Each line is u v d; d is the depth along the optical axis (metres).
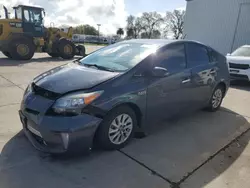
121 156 2.78
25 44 11.66
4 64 9.59
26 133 2.78
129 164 2.63
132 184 2.31
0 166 2.46
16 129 3.33
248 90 6.93
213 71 4.24
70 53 13.37
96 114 2.55
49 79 2.87
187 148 3.08
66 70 3.13
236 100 5.68
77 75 2.88
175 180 2.41
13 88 5.62
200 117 4.28
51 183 2.25
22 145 2.89
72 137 2.43
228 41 17.66
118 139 2.89
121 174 2.45
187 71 3.62
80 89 2.55
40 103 2.57
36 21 12.52
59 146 2.46
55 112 2.45
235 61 7.48
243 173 2.60
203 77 3.97
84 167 2.53
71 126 2.40
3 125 3.45
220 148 3.14
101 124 2.65
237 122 4.13
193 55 3.88
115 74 2.83
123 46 3.65
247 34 16.50
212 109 4.56
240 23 16.80
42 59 12.52
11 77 6.82
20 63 10.23
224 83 4.64
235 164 2.78
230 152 3.06
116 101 2.68
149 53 3.19
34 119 2.54
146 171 2.53
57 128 2.39
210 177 2.50
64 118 2.42
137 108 2.97
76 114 2.45
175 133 3.52
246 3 16.31
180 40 3.74
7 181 2.24
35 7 12.33
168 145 3.13
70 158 2.67
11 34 11.41
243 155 3.00
